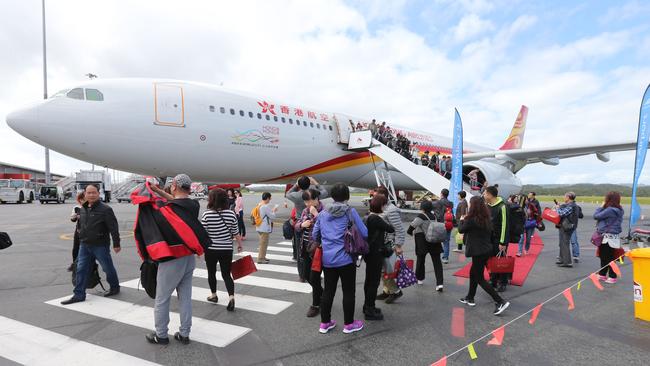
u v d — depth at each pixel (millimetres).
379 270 4398
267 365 3221
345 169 15734
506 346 3650
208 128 11047
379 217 4434
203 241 3654
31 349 3486
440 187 13195
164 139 10367
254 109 12328
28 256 7938
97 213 4887
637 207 6547
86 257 4914
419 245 6000
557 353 3494
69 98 9391
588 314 4609
